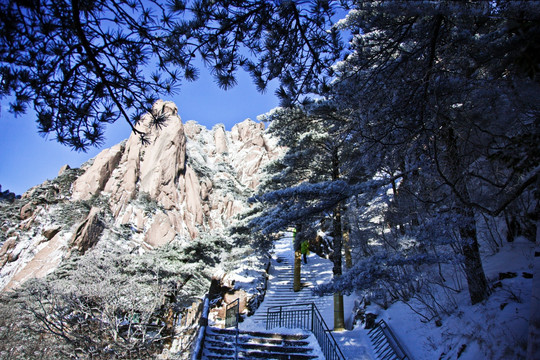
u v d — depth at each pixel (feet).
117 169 176.76
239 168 233.96
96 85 13.44
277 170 62.13
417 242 24.98
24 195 164.25
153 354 50.55
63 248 123.13
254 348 31.48
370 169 25.41
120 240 131.34
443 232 23.35
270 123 51.83
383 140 22.45
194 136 257.96
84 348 47.73
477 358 22.40
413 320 33.76
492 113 17.99
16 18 10.43
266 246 54.44
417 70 20.26
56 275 72.95
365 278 22.72
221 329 33.86
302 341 33.32
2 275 123.03
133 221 145.59
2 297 69.10
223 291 65.67
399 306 38.22
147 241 138.82
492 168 23.63
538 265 18.38
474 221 24.68
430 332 29.91
